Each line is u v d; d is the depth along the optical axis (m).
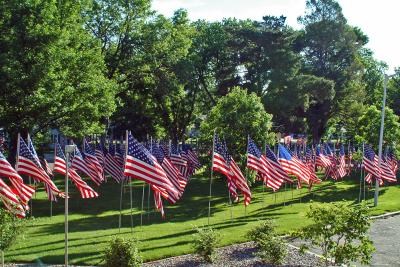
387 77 27.36
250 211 25.83
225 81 51.19
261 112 28.66
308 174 26.02
